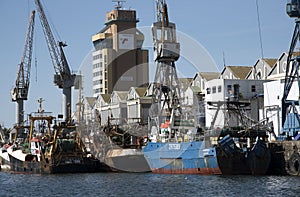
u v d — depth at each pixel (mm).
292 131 121000
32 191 97375
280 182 99375
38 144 135250
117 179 113125
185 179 107312
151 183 103438
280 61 152125
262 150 113375
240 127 118188
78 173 130750
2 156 154500
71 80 194750
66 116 192750
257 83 149625
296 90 133000
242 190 89500
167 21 135625
